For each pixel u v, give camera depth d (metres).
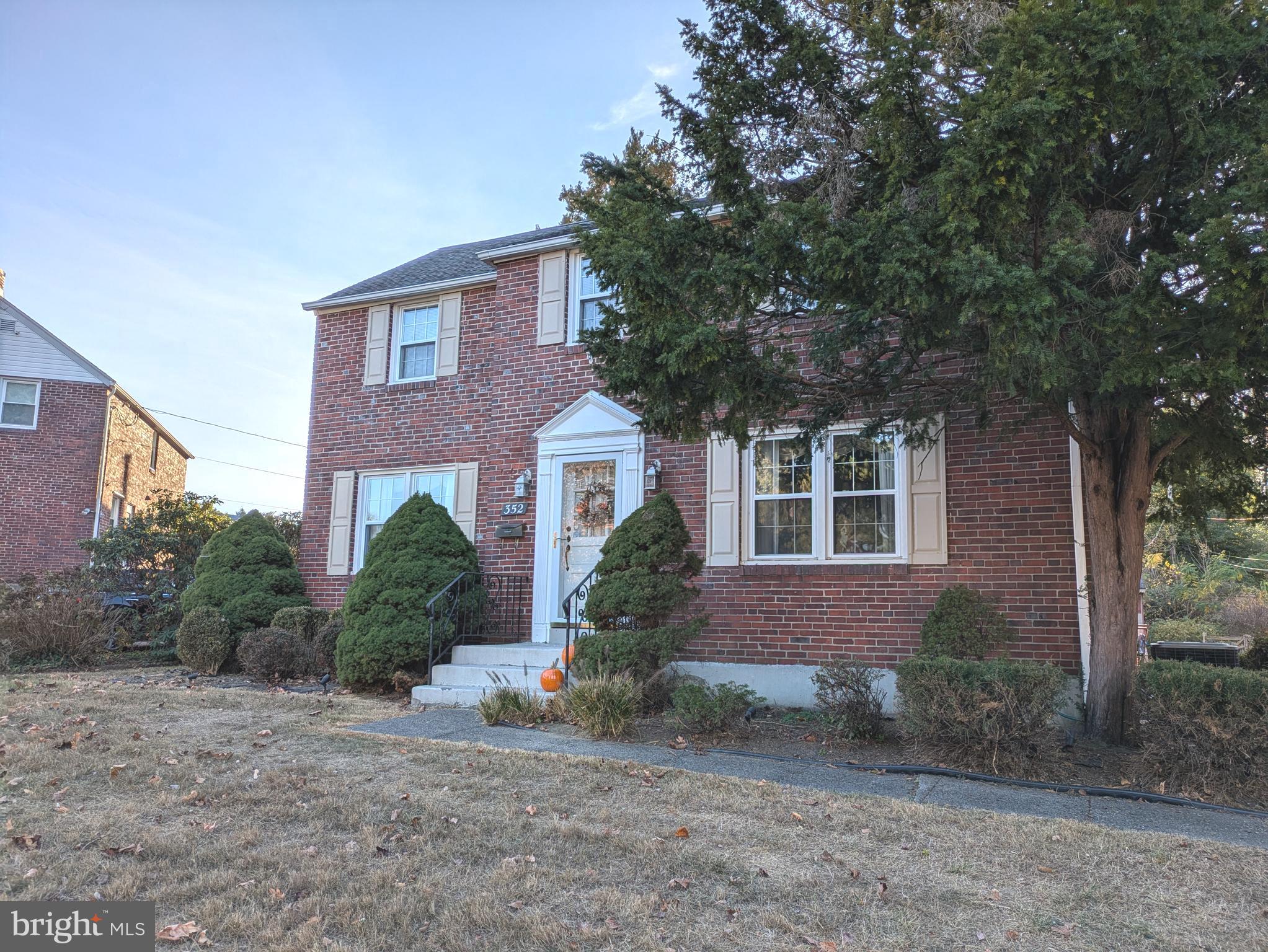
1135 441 6.79
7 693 8.47
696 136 6.52
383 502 12.37
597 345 6.48
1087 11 4.81
